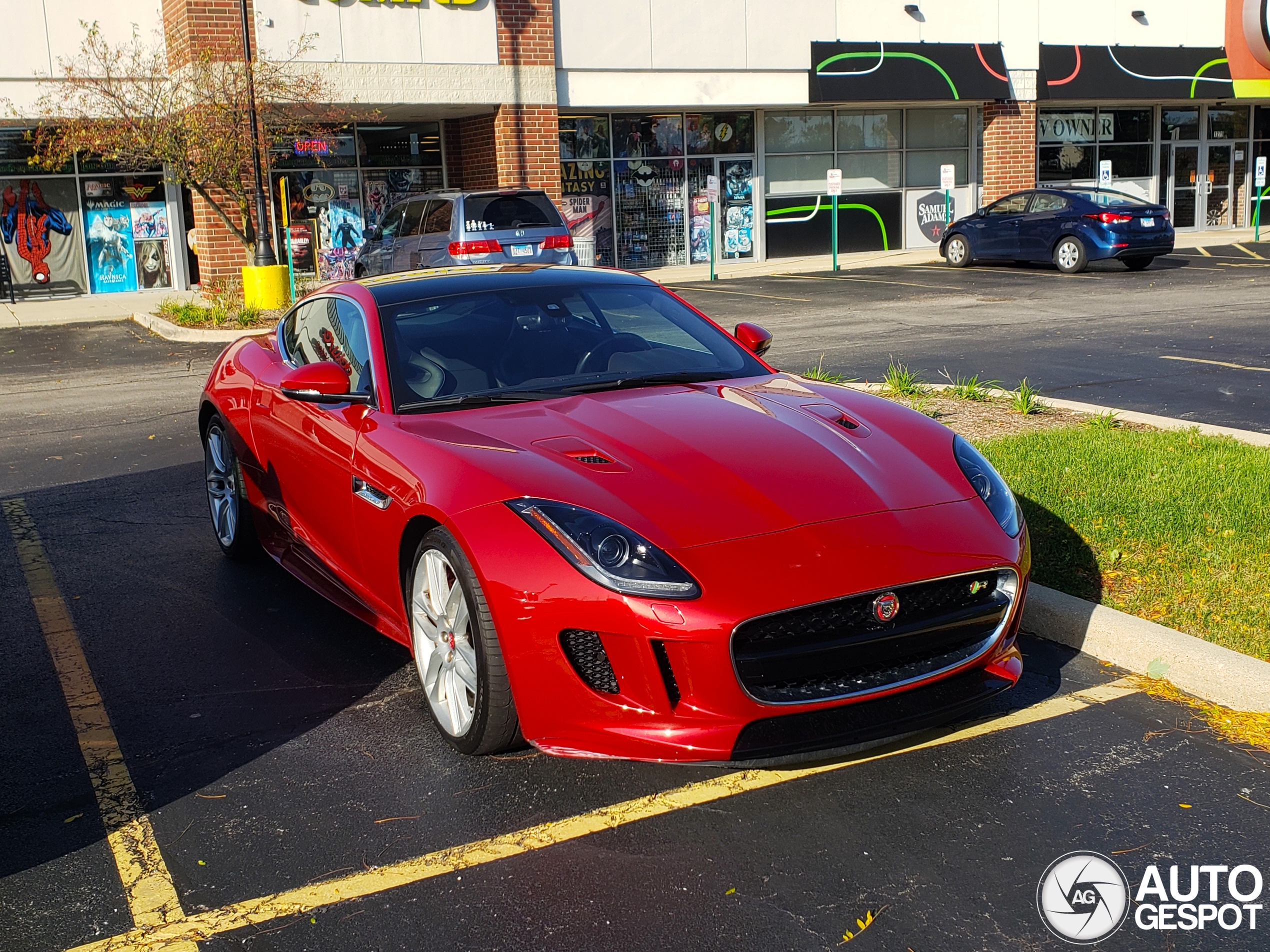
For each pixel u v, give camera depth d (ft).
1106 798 10.69
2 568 18.84
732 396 13.71
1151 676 13.37
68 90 56.13
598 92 70.23
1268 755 11.47
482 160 70.59
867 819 10.46
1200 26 89.56
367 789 11.29
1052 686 13.25
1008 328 42.83
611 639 10.28
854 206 84.58
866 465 11.96
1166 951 8.51
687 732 10.16
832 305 53.31
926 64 79.51
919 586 10.78
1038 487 19.31
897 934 8.76
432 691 12.21
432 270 16.75
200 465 25.86
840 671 10.60
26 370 42.06
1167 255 75.20
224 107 53.57
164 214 69.41
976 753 11.66
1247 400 27.66
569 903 9.27
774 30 74.54
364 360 14.57
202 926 9.11
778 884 9.46
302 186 70.18
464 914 9.16
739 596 10.07
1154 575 15.64
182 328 50.11
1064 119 91.30
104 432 30.01
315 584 15.79
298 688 13.79
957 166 87.25
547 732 10.78
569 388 14.01
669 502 10.91
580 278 16.43
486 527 10.94
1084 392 29.40
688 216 79.10
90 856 10.22
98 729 12.84
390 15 62.44
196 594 17.31
